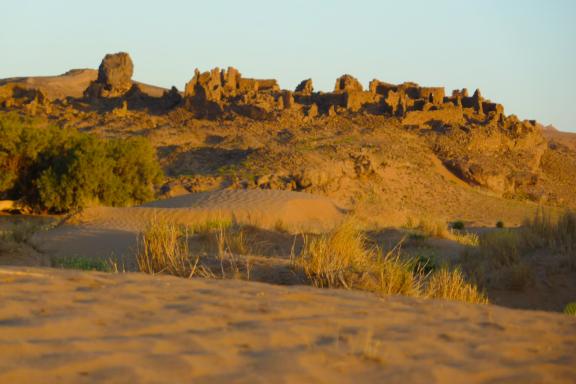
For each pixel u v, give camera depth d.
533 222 19.53
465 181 139.12
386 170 125.31
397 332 6.40
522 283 15.81
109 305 6.54
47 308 6.21
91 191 61.00
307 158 126.44
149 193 66.81
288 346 5.60
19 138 62.56
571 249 17.50
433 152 150.25
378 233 26.53
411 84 191.38
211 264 11.39
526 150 164.62
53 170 61.91
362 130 159.38
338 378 4.88
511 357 5.86
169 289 7.57
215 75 187.38
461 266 18.36
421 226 29.64
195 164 138.75
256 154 133.38
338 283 10.33
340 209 42.31
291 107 178.00
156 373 4.63
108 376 4.49
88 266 16.34
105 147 65.25
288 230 28.64
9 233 21.42
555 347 6.38
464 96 189.88
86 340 5.26
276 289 8.12
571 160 174.75
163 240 11.99
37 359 4.69
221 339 5.63
